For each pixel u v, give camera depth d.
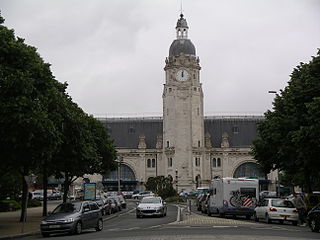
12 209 59.97
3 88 28.06
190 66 106.44
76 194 100.38
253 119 118.56
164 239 22.12
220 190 42.41
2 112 27.67
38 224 37.62
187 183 102.56
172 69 106.88
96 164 59.84
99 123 61.94
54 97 33.66
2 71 28.78
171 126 106.06
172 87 106.50
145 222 37.31
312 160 36.00
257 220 38.06
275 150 46.00
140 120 120.12
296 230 28.89
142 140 113.94
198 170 105.56
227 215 46.72
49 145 30.83
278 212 34.69
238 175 111.94
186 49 107.56
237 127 117.06
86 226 29.58
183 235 24.23
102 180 112.12
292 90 38.91
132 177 114.00
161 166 112.12
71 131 40.12
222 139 113.44
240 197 41.25
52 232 28.45
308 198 41.06
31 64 30.98
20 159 31.66
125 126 118.94
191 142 104.31
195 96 106.38
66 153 42.03
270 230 27.78
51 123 29.86
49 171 47.47
